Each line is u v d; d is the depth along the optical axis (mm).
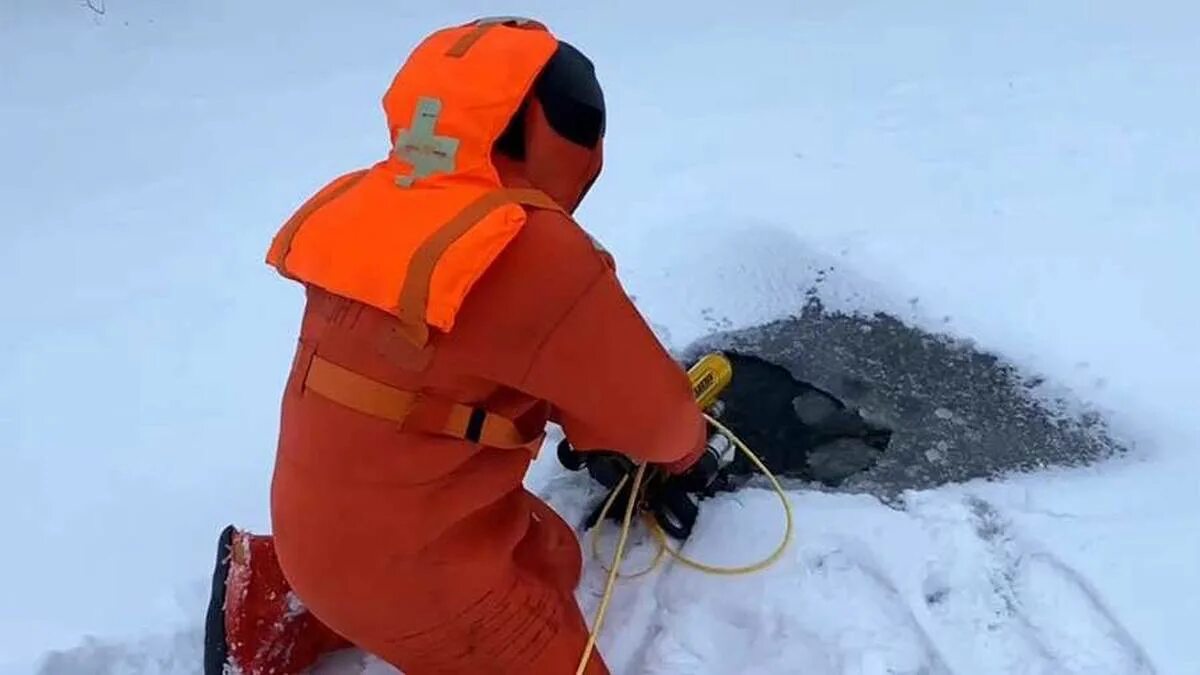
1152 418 2443
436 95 1558
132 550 2377
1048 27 4027
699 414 1859
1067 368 2590
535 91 1585
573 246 1576
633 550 2250
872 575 2172
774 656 2049
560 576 1965
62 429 2746
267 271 3270
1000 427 2500
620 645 2111
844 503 2320
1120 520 2205
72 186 3779
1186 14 3984
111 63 4547
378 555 1704
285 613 1992
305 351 1688
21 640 2176
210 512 2461
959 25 4141
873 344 2748
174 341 3018
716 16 4484
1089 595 2078
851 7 4410
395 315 1542
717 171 3418
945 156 3367
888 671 1990
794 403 2615
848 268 2947
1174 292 2748
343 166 3775
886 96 3740
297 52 4559
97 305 3189
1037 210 3084
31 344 3053
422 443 1648
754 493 2369
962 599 2117
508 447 1718
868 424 2549
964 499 2303
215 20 4848
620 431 1736
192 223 3531
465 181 1555
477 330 1568
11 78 4473
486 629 1798
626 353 1654
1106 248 2914
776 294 2916
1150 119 3416
